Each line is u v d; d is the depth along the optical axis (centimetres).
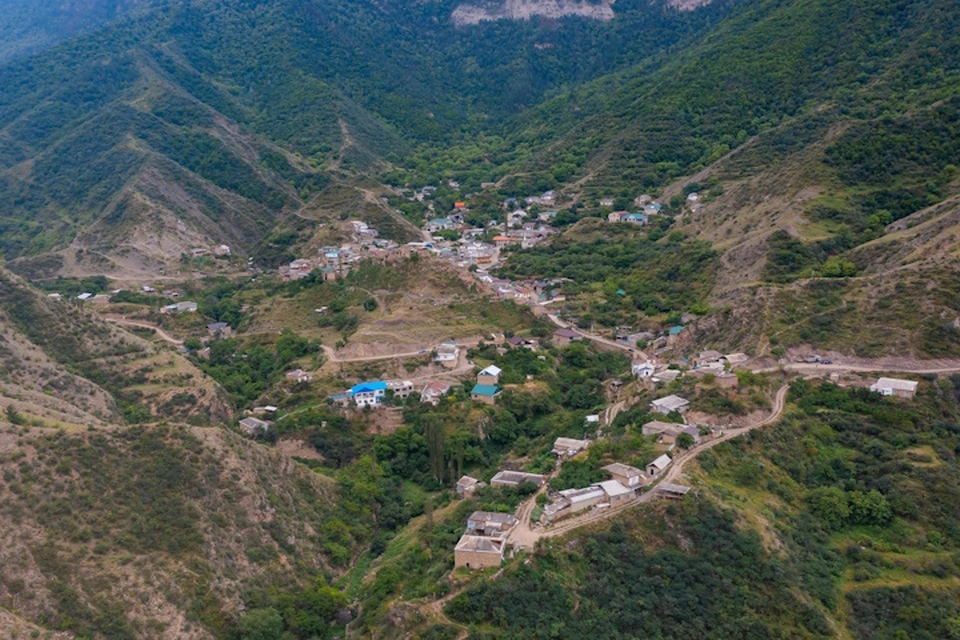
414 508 13762
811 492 11538
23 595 10131
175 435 12719
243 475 12725
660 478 11119
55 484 11519
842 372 13638
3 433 11931
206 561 11294
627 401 14912
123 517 11506
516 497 11688
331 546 12638
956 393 12788
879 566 10525
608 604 9669
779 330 14975
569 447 13200
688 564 10025
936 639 9581
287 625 11025
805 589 9962
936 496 11250
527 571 9869
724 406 12669
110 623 10125
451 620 9619
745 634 9450
